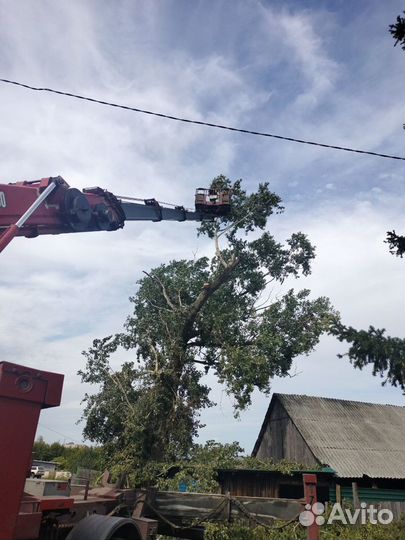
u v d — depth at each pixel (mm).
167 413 16453
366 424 22203
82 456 31516
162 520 10250
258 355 17375
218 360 18375
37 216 8711
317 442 19500
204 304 19953
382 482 18312
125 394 16828
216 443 14930
